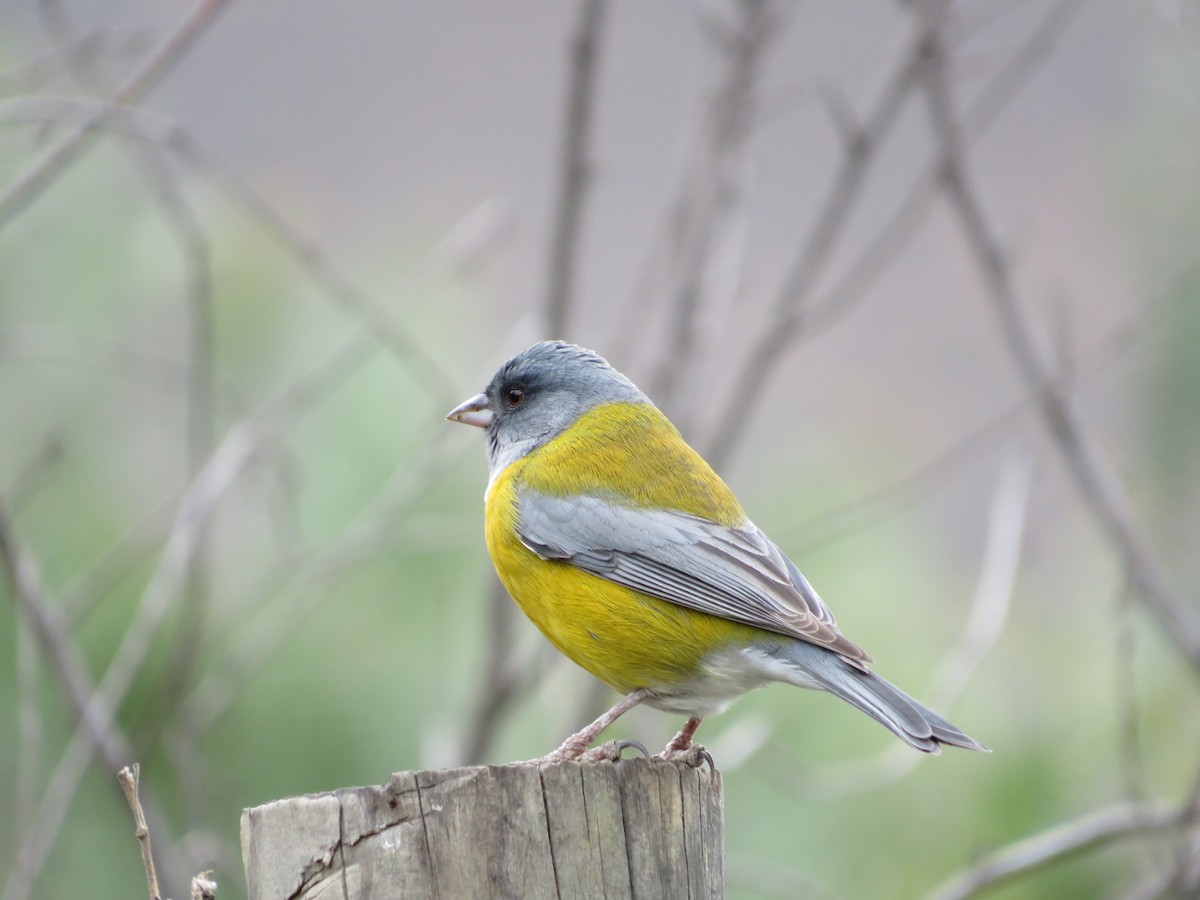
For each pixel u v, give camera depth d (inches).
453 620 467.5
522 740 509.4
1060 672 447.8
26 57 513.0
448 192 842.8
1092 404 609.6
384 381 470.3
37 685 436.1
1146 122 541.6
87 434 455.8
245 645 438.3
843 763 453.1
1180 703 439.5
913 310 803.4
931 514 694.5
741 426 462.3
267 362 472.1
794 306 463.5
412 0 937.5
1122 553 422.6
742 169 501.4
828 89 457.7
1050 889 445.1
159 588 401.7
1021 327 452.1
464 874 246.7
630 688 372.2
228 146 836.0
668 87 861.2
